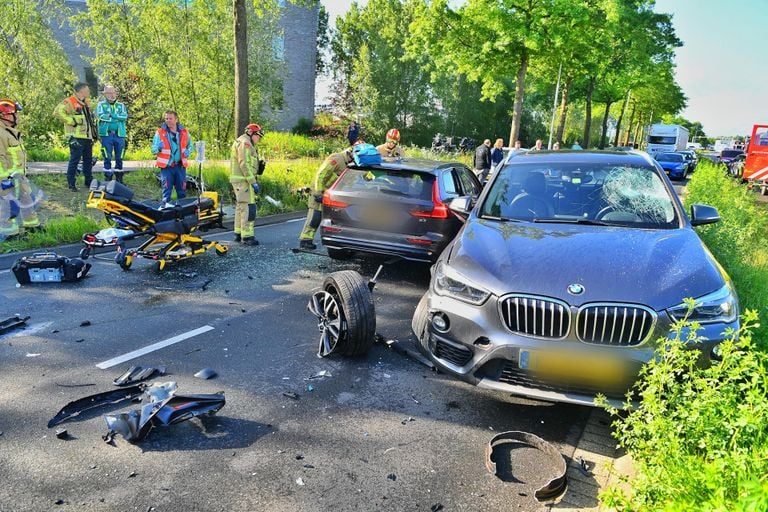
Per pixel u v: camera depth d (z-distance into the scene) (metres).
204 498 2.91
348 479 3.12
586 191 4.99
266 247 9.01
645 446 2.54
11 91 16.88
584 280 3.54
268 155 20.70
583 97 43.16
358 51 42.03
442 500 2.97
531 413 3.97
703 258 3.86
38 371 4.30
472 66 23.47
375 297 6.66
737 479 2.10
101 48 19.95
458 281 3.88
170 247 7.39
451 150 33.84
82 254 7.04
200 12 18.12
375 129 38.62
